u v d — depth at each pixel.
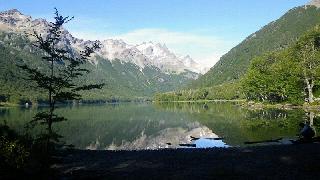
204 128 73.38
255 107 145.00
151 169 27.66
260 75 155.50
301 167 25.28
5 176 21.88
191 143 51.91
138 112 148.62
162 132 71.44
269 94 157.12
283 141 45.22
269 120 78.25
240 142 48.28
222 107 167.12
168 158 32.78
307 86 131.25
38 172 24.19
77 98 28.23
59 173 26.58
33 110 177.00
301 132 41.56
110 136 65.94
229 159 30.56
